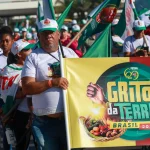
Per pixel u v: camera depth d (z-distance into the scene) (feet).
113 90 20.74
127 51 36.01
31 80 20.29
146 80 20.94
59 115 20.45
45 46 20.58
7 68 25.11
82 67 20.62
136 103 20.75
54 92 20.20
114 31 40.63
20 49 24.95
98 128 20.42
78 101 20.42
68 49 22.15
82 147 20.22
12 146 27.30
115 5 29.37
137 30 35.63
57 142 20.72
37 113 20.58
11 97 24.85
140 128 20.65
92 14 29.22
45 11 27.99
